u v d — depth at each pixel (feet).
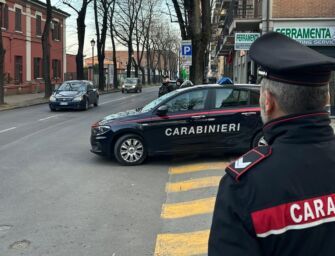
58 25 162.20
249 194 5.12
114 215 20.90
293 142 5.36
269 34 5.68
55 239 17.89
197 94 32.83
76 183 26.99
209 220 20.17
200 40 67.82
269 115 5.63
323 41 63.31
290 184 5.13
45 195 24.31
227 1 143.13
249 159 5.41
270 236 5.01
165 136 32.27
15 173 29.68
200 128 32.27
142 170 30.60
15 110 79.46
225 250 5.08
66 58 171.63
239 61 118.32
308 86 5.29
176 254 16.55
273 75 5.40
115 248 17.01
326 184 5.21
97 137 32.76
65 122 59.77
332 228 5.11
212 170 29.53
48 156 35.65
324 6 63.21
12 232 18.71
